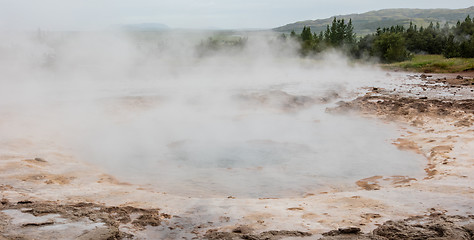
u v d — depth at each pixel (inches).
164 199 228.5
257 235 173.2
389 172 299.1
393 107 565.9
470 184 245.0
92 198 228.1
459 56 1574.8
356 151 360.2
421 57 1720.0
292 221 191.2
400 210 203.6
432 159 326.3
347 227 180.5
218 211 207.8
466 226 174.1
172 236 177.6
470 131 406.0
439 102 597.0
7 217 189.6
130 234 179.0
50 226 181.0
